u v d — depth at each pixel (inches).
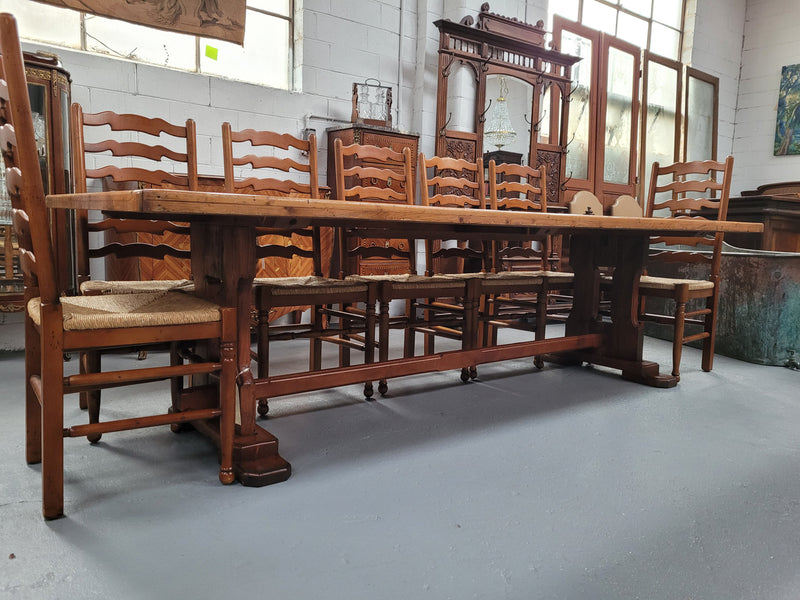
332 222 90.6
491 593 43.8
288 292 85.4
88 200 56.6
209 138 150.8
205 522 53.6
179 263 130.4
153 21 138.3
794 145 277.7
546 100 204.8
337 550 49.3
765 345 130.3
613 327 116.5
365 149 107.2
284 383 77.6
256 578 45.0
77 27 137.2
